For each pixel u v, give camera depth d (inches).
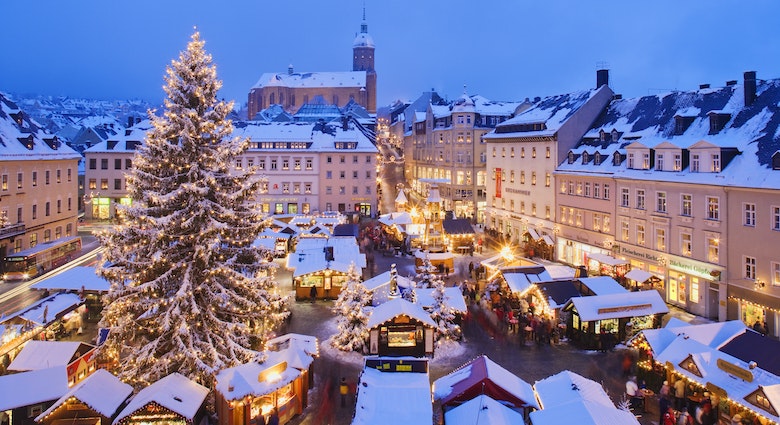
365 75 7608.3
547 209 2444.6
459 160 3592.5
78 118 7445.9
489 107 3747.5
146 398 832.9
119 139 3614.7
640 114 2150.6
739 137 1599.4
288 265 1884.8
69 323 1411.2
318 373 1179.3
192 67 1109.7
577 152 2277.3
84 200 3553.2
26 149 2453.2
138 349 1039.0
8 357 1158.3
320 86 7421.3
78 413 832.3
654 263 1788.9
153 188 1087.0
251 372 942.4
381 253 2492.6
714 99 1835.6
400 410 775.7
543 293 1419.8
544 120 2517.2
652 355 1082.7
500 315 1525.6
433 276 1569.9
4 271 2052.2
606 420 708.7
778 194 1360.7
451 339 1373.0
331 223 2778.1
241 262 1154.7
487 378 825.5
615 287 1444.4
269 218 1172.5
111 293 1048.8
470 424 720.3
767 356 936.3
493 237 2920.8
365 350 1289.4
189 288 1032.8
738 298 1488.7
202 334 1072.8
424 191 4119.1
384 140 6274.6
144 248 1051.9
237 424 903.7
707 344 1058.7
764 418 824.9
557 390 833.5
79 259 2404.0
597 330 1331.2
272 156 3516.2
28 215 2432.3
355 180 3550.7
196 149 1085.8
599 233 2081.7
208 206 1058.1
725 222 1521.9
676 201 1701.5
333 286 1779.0
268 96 7214.6
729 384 887.7
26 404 868.6
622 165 1988.2
